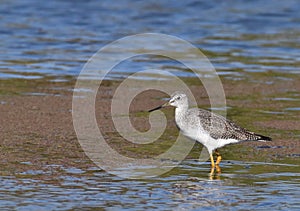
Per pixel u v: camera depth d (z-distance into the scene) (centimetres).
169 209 1080
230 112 1777
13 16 3253
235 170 1306
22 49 2566
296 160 1370
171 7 3566
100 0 3722
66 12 3384
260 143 1504
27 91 1964
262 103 1878
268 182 1224
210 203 1112
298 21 3266
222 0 3722
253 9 3531
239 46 2697
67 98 1902
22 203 1088
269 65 2375
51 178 1222
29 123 1620
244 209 1083
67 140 1489
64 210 1064
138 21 3212
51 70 2242
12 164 1295
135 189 1179
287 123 1669
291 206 1098
